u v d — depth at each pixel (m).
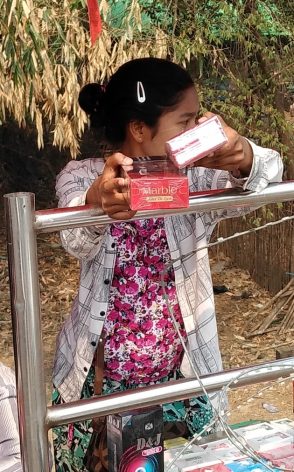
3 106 3.71
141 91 1.35
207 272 1.58
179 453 1.18
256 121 4.41
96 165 1.53
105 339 1.54
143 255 1.52
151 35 3.97
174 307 1.57
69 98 3.57
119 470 1.09
